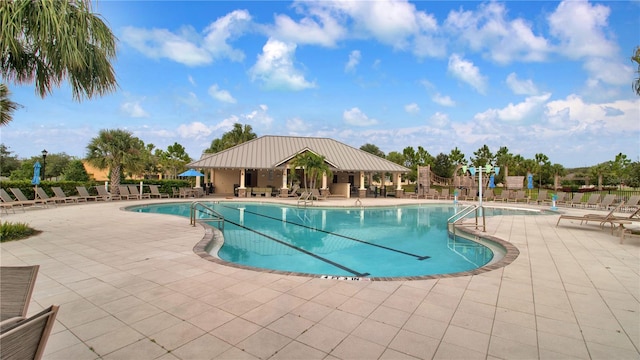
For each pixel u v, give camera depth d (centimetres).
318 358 294
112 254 674
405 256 849
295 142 3250
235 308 403
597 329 359
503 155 4650
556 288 492
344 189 2914
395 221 1495
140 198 2238
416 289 480
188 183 2731
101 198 2011
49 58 598
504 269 597
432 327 358
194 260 629
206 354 298
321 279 521
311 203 2086
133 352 300
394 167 3053
